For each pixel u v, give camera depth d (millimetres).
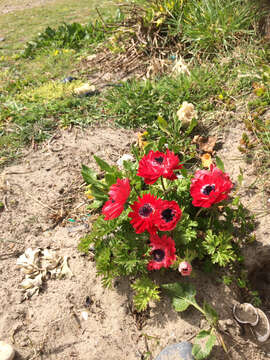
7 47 1324
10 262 543
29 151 727
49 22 1577
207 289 486
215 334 443
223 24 890
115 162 679
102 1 1845
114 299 486
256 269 536
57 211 609
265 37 847
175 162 415
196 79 780
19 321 478
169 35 984
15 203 623
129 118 773
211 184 427
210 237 474
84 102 841
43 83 984
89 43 1208
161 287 486
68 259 537
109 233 526
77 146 726
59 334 464
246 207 562
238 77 784
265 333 449
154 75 897
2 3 2127
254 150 641
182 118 696
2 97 923
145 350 442
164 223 391
